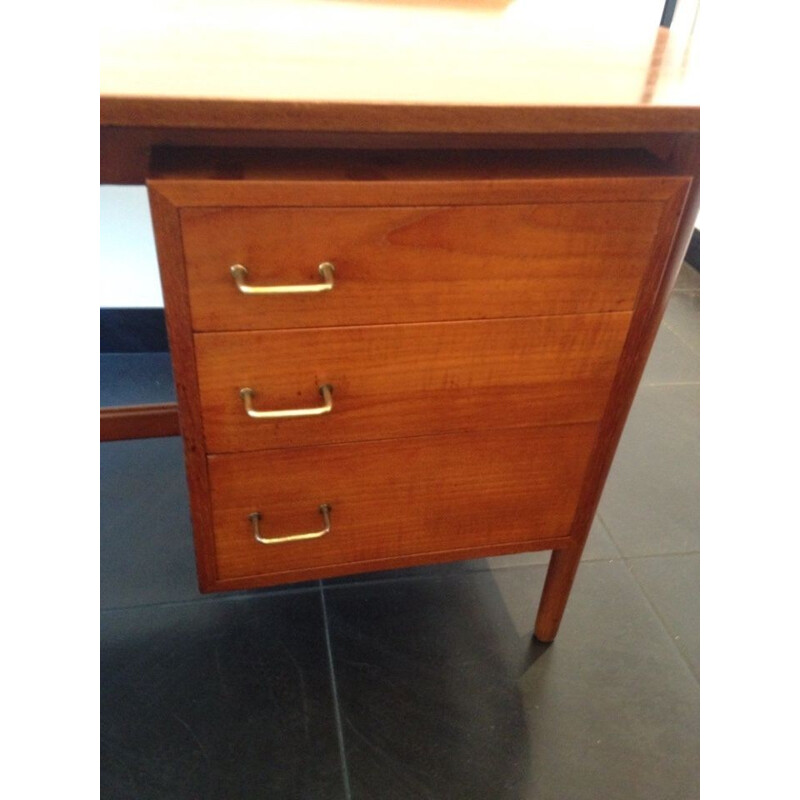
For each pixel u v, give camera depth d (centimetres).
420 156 63
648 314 68
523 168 63
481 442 74
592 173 63
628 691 94
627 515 122
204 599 102
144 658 93
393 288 61
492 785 82
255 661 94
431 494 77
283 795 80
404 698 91
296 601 103
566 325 67
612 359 71
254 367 63
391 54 69
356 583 107
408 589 106
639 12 95
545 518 83
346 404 68
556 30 85
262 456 70
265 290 58
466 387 69
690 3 88
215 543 75
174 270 56
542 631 97
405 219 58
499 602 105
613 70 69
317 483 73
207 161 58
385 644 98
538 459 77
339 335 63
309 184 54
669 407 149
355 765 83
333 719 88
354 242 58
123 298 140
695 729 90
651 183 60
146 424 101
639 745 88
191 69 59
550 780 83
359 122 55
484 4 97
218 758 83
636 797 82
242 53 65
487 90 60
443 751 85
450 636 99
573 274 64
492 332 66
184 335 60
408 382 68
